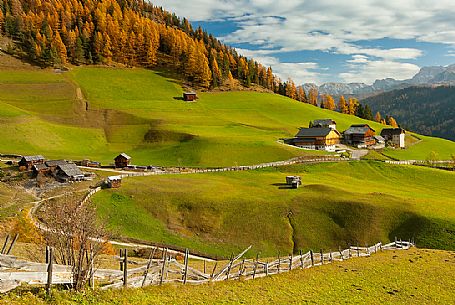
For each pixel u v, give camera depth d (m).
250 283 32.62
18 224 57.06
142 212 76.38
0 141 133.00
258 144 132.88
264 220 74.88
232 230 72.88
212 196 81.88
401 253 51.31
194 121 171.88
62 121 163.12
